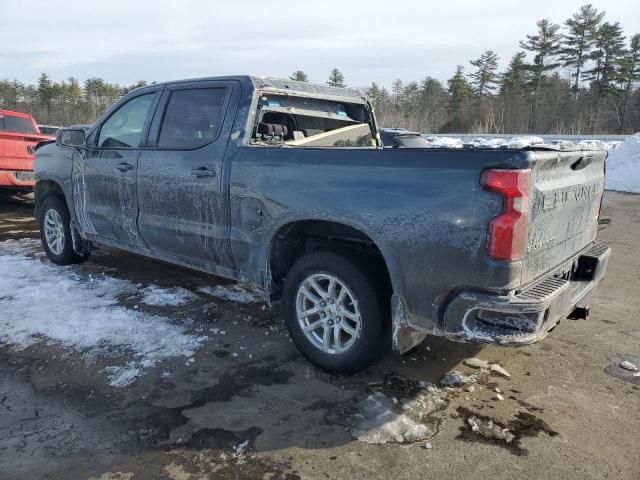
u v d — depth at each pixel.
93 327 4.18
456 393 3.31
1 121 10.73
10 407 3.09
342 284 3.32
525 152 2.59
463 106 68.38
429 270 2.83
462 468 2.62
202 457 2.67
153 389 3.30
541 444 2.81
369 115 5.30
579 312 3.54
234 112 3.93
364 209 3.04
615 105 60.84
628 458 2.72
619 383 3.48
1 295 4.87
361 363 3.33
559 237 3.13
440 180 2.77
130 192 4.62
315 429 2.90
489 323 2.72
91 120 80.62
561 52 63.00
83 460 2.63
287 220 3.42
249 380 3.42
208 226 3.99
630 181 13.16
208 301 4.80
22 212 9.77
